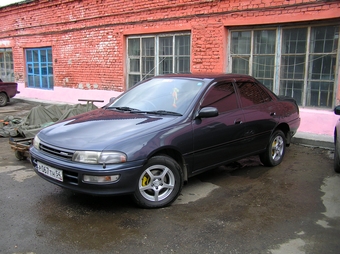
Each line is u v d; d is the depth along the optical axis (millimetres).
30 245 3164
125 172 3568
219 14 8578
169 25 9672
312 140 6965
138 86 5273
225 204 4117
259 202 4195
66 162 3654
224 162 4703
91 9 11844
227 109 4734
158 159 3859
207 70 9047
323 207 4062
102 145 3592
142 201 3832
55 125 4453
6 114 11609
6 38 16656
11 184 4734
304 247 3158
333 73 7262
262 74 8289
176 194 4043
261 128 5195
